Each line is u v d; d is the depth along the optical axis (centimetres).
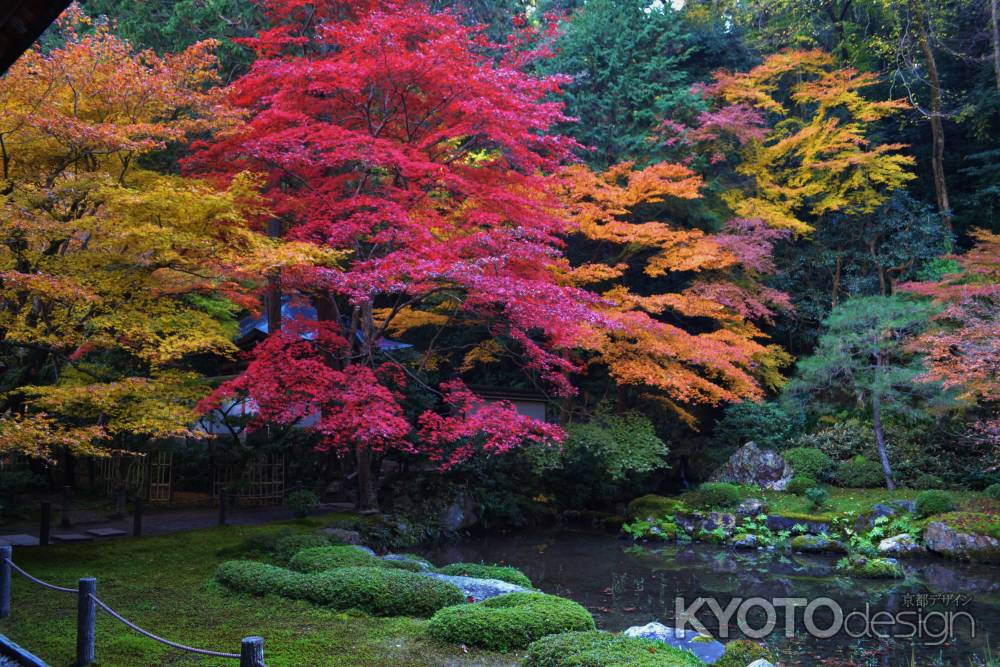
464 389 1355
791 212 2325
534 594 826
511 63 1459
